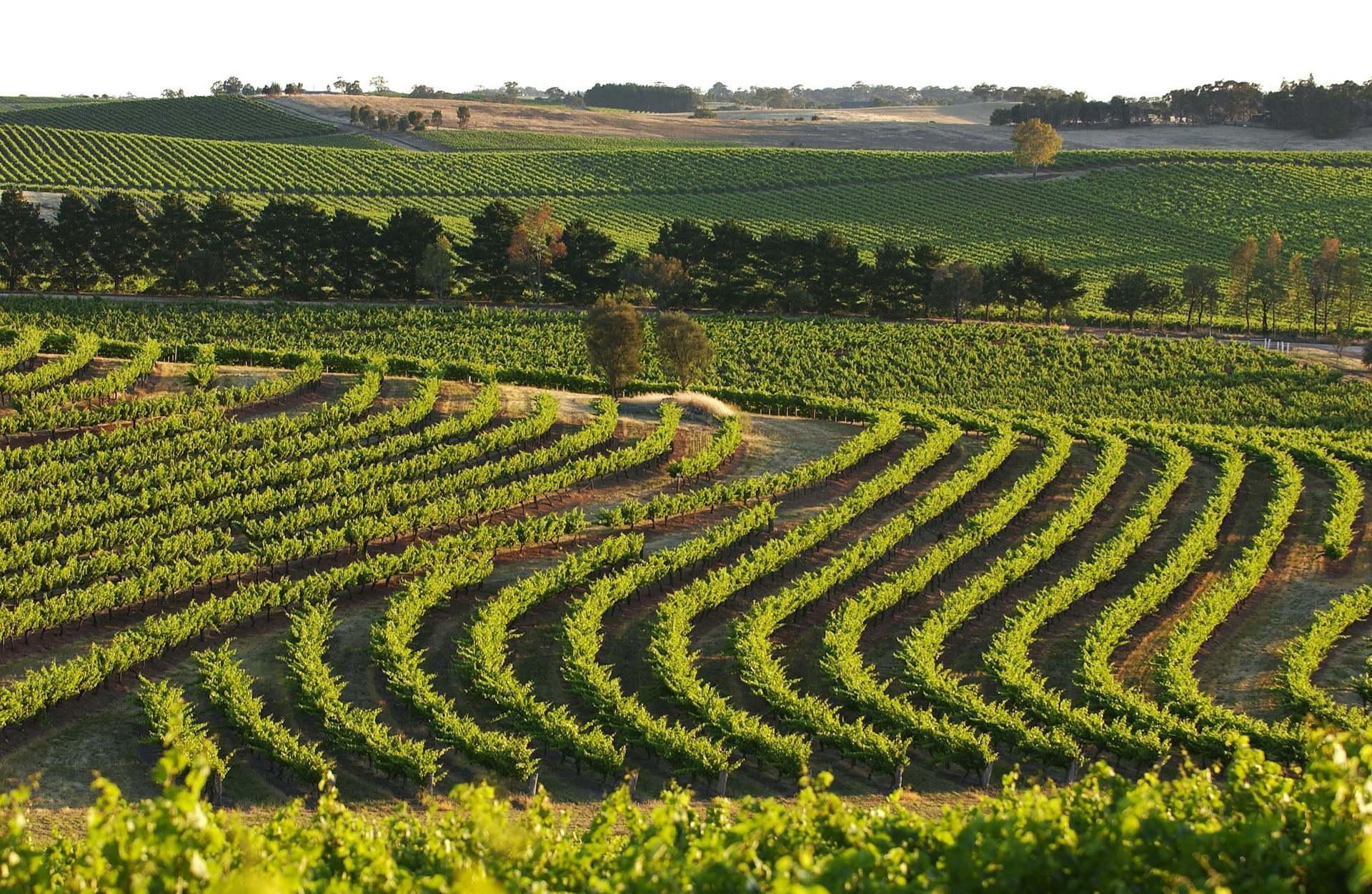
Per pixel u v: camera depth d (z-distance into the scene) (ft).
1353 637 153.48
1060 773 119.65
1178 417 305.32
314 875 48.42
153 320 333.62
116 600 135.74
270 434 198.70
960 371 335.06
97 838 40.24
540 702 119.03
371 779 108.37
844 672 128.67
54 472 169.07
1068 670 143.74
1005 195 609.01
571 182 611.88
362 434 202.39
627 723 116.06
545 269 401.08
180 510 160.25
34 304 333.21
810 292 392.47
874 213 581.53
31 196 504.02
